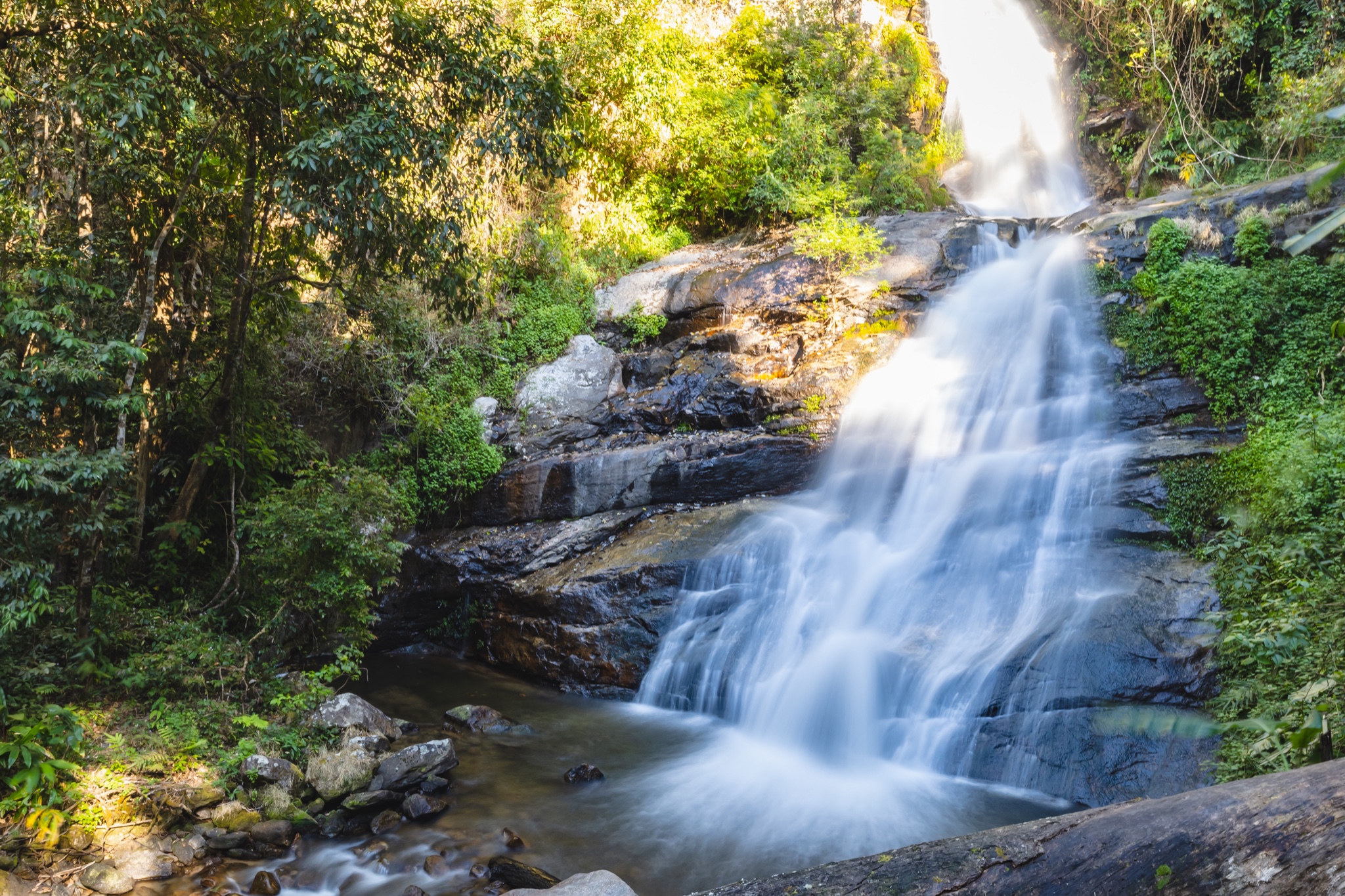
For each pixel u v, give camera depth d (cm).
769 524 1138
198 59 823
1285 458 864
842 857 659
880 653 896
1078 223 1466
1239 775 574
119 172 902
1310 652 580
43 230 844
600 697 1069
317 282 1056
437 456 1397
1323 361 1006
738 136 1812
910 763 827
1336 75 1266
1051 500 1036
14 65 845
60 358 713
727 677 984
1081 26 2064
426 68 887
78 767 672
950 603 953
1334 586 641
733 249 1714
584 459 1295
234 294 1013
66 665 812
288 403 1370
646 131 1780
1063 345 1245
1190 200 1342
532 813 739
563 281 1616
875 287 1460
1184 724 359
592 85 1725
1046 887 208
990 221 1569
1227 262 1191
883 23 2158
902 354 1355
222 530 1154
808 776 817
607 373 1500
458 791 784
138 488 994
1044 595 912
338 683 1103
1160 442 1054
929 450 1208
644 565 1110
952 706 821
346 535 911
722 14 2048
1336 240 1088
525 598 1172
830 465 1248
